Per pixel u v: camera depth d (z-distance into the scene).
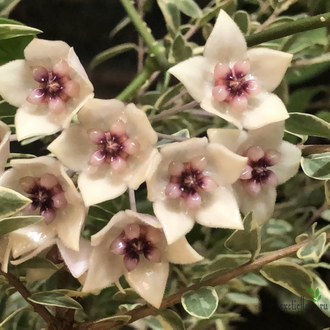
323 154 0.07
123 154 0.06
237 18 0.10
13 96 0.06
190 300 0.07
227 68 0.06
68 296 0.07
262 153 0.07
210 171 0.06
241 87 0.06
